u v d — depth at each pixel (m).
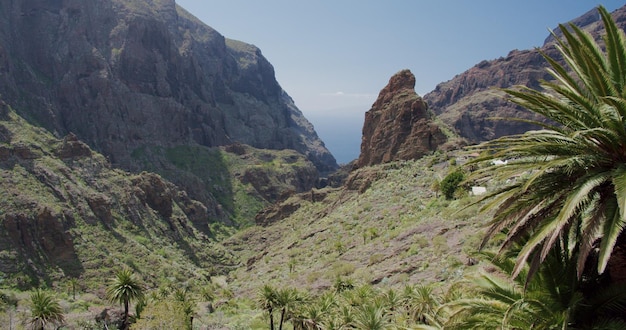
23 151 131.50
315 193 182.62
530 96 14.58
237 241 178.25
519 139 15.51
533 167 15.01
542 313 14.88
